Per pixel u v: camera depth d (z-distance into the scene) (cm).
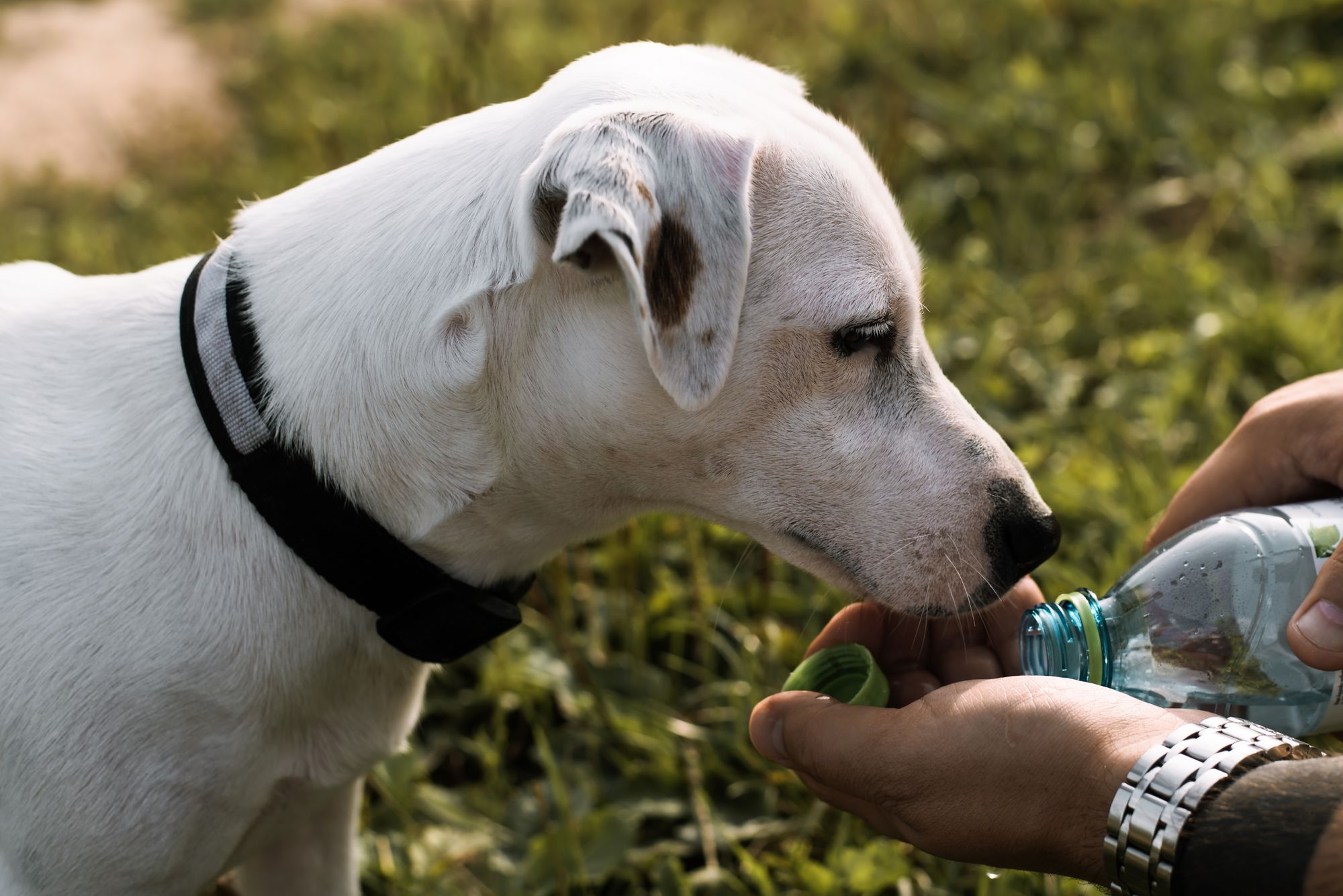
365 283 67
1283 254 122
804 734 66
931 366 70
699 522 98
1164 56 146
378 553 68
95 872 68
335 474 67
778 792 86
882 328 68
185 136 159
